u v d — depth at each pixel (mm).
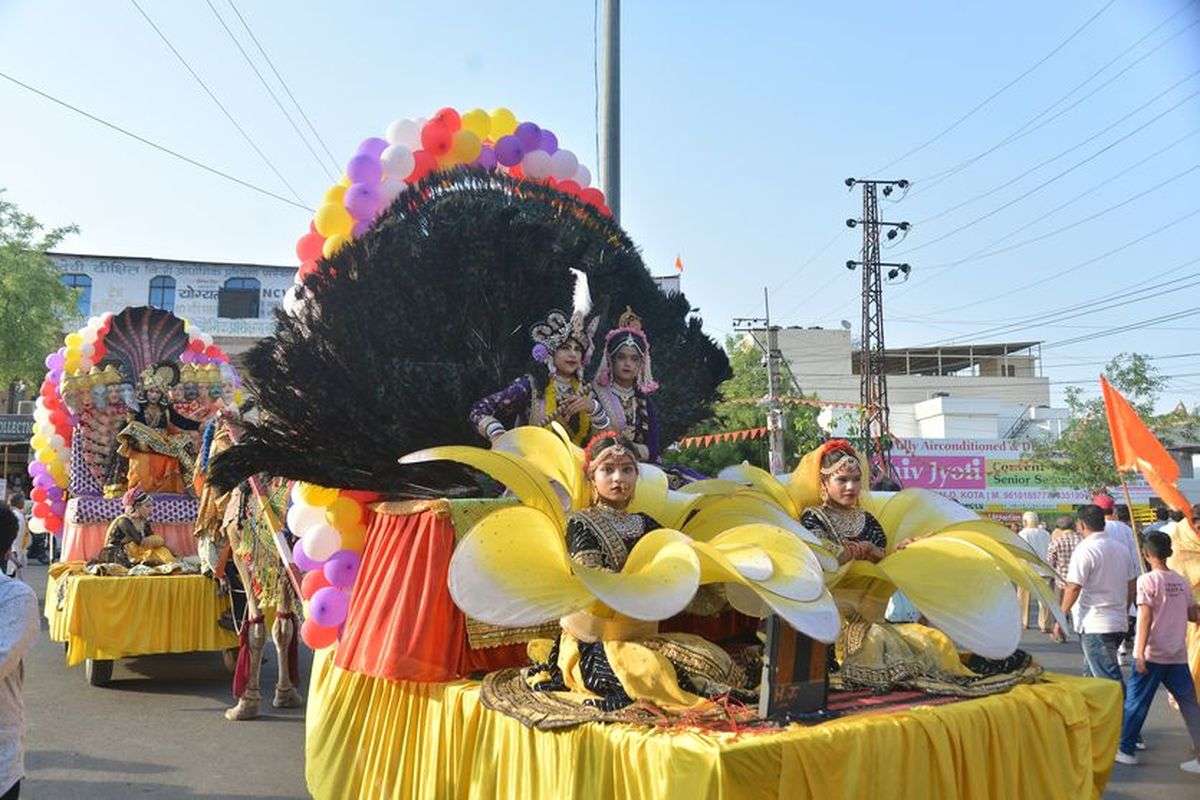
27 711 7656
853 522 4352
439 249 5027
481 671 4180
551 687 3697
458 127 5820
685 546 3336
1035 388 57219
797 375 53594
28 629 3705
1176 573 6867
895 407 48875
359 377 4727
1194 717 6691
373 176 5426
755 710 3324
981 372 63875
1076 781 3648
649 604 3094
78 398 10422
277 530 6758
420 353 4875
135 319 10797
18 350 28094
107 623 8219
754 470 4660
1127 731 6871
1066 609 7805
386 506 4523
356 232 5426
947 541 4102
